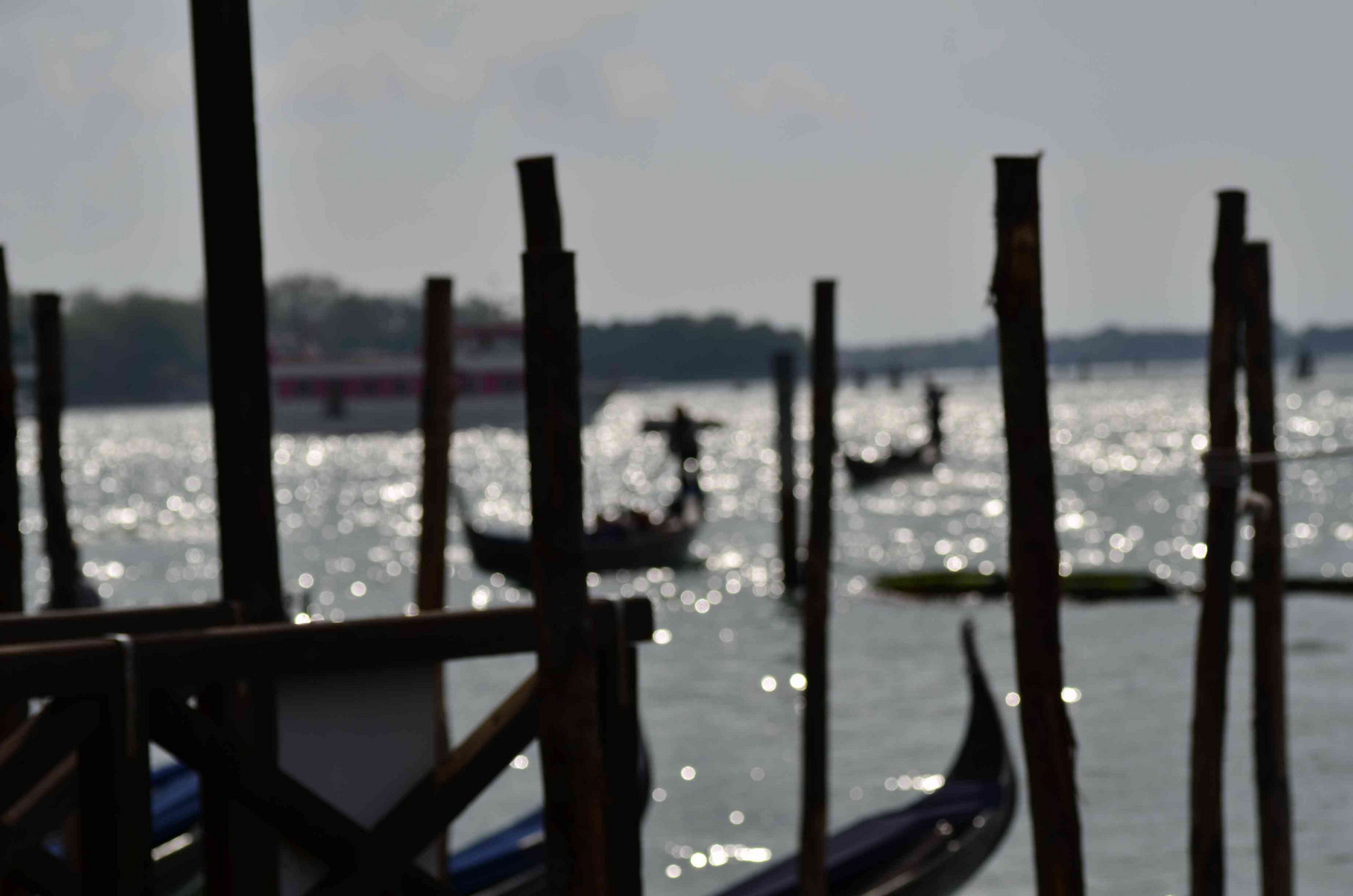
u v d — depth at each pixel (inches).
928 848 1122.7
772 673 2300.7
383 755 492.1
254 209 598.2
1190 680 2106.3
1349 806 1475.1
